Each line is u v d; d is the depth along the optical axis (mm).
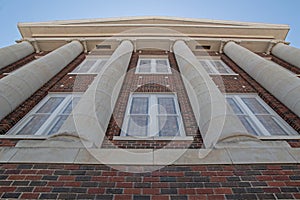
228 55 11328
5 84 6164
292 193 3035
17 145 4090
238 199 2955
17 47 10750
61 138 4094
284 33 12711
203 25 12477
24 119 5953
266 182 3211
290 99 6098
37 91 7305
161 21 13656
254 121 6031
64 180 3227
